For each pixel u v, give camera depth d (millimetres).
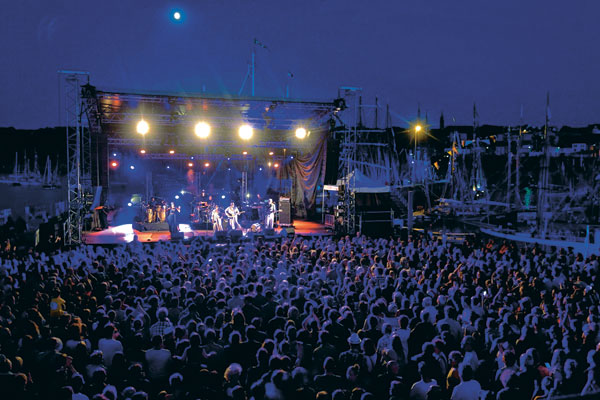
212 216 27328
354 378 5402
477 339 6906
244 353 6363
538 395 5441
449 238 26547
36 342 6016
